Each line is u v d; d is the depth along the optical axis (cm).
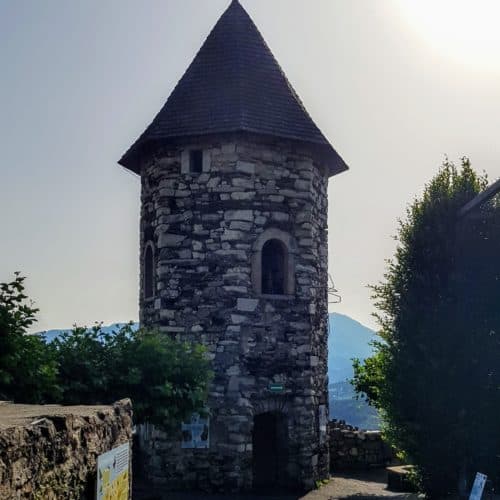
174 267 1486
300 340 1496
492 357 1219
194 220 1491
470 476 1214
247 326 1448
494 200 1320
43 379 897
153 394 1098
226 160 1488
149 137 1520
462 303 1252
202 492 1384
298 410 1471
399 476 1466
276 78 1608
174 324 1470
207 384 1214
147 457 1473
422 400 1233
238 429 1411
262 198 1495
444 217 1307
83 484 459
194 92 1567
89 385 1070
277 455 1488
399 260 1342
